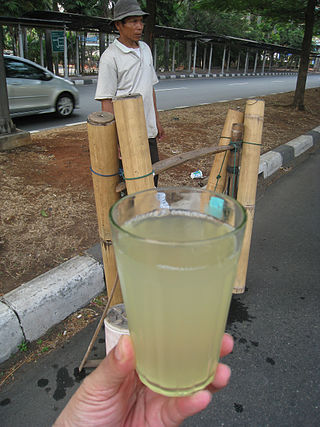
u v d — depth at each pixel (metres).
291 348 2.29
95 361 2.11
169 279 0.58
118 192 1.76
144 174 1.58
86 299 2.58
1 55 5.28
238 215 0.65
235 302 2.70
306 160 6.45
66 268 2.61
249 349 2.27
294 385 2.02
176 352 0.65
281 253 3.38
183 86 17.00
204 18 27.72
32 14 13.10
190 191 0.75
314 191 4.96
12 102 7.81
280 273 3.07
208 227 0.72
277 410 1.88
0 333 2.07
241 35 31.75
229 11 10.70
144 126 1.56
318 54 34.44
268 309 2.63
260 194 4.84
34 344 2.25
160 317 0.62
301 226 3.93
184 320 0.61
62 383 2.01
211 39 23.47
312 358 2.21
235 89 16.70
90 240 3.13
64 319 2.44
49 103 8.48
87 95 12.82
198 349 0.66
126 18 2.66
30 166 4.78
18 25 14.06
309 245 3.53
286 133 7.68
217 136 6.90
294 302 2.71
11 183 4.16
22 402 1.90
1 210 3.51
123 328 1.76
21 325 2.16
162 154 5.60
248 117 2.32
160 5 20.44
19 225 3.29
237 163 2.37
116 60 2.78
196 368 0.68
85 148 5.75
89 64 27.64
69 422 0.89
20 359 2.14
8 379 2.02
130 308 0.67
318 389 2.00
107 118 1.59
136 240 0.58
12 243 3.01
